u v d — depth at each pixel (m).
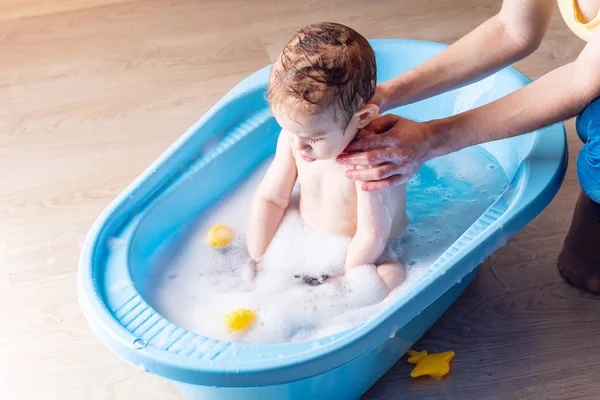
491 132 1.03
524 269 1.30
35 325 1.25
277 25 1.94
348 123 0.99
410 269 1.20
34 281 1.32
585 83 0.99
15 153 1.59
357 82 0.97
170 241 1.23
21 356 1.20
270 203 1.20
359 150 1.01
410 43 1.40
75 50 1.88
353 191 1.13
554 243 1.34
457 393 1.12
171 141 1.61
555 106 1.01
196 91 1.74
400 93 1.13
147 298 1.14
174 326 0.94
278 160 1.18
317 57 0.94
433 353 1.17
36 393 1.15
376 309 1.12
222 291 1.17
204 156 1.26
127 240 1.09
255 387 0.91
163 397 1.14
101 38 1.92
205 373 0.88
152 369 0.91
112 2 2.04
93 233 1.06
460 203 1.32
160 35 1.92
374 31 1.91
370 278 1.14
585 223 1.18
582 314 1.22
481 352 1.18
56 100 1.73
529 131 1.04
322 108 0.95
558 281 1.28
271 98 0.98
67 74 1.80
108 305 0.98
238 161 1.32
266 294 1.15
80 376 1.17
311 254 1.18
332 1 2.02
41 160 1.57
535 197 1.06
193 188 1.24
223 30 1.93
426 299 0.97
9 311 1.27
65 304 1.28
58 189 1.50
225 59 1.83
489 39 1.13
